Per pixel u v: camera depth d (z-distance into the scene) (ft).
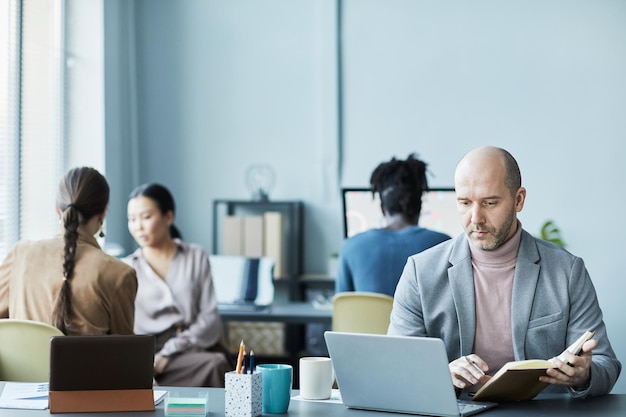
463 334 8.63
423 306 8.81
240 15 21.07
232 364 15.08
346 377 7.72
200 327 14.49
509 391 7.74
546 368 7.44
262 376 7.63
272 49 20.97
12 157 15.89
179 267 14.80
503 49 20.25
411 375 7.38
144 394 7.79
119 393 7.75
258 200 20.53
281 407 7.63
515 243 8.53
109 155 19.40
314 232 20.92
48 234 17.40
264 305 17.65
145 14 21.21
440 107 20.43
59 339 7.68
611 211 19.98
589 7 20.02
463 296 8.63
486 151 8.34
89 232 10.48
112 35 19.67
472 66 20.33
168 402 7.53
